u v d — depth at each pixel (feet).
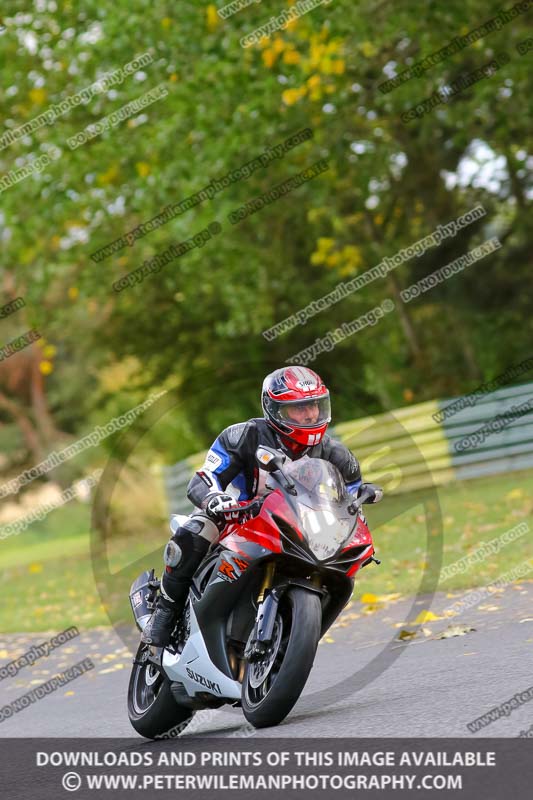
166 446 317.22
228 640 67.36
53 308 305.73
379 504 203.62
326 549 62.69
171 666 69.92
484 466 214.48
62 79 257.96
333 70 206.08
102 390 380.58
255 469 67.41
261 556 63.52
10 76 258.78
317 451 68.49
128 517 288.10
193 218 247.70
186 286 296.71
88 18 250.98
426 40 223.10
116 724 80.64
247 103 226.79
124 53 234.38
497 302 278.46
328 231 278.26
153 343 337.52
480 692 65.16
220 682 66.64
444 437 216.33
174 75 232.73
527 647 77.61
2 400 549.13
